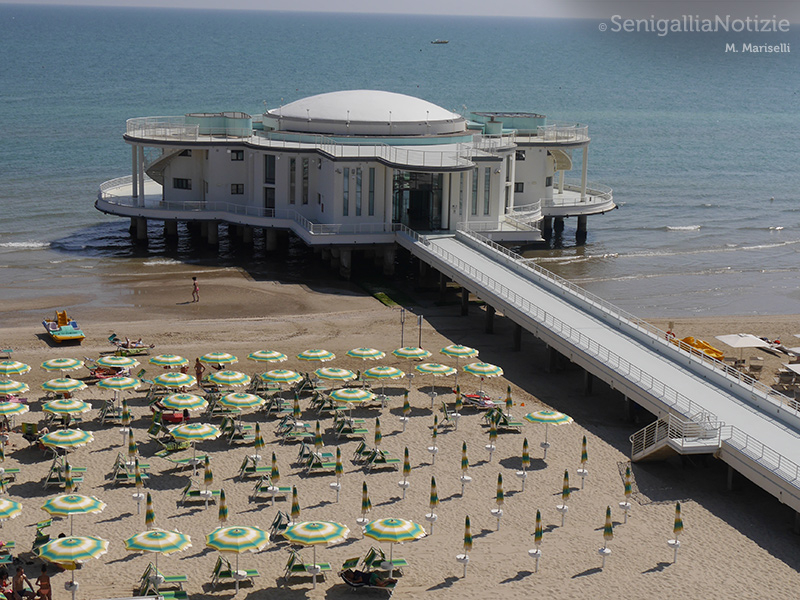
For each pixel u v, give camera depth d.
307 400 50.59
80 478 40.62
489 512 39.34
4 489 39.84
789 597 34.00
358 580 33.56
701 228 103.75
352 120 83.38
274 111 89.06
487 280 63.50
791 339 65.81
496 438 46.03
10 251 82.25
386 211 76.06
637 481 42.44
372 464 42.72
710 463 44.31
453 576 34.62
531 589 33.94
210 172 84.31
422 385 53.34
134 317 64.31
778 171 147.38
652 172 142.38
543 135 91.75
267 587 33.62
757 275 84.94
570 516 39.22
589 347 52.31
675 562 35.94
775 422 44.66
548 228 95.56
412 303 69.38
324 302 68.88
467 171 74.94
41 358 54.94
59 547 32.06
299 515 38.03
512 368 56.28
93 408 48.34
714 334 66.19
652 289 79.25
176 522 37.69
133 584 33.44
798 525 38.41
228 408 47.94
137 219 85.88
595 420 48.91
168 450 42.97
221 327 62.19
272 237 82.00
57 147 138.88
